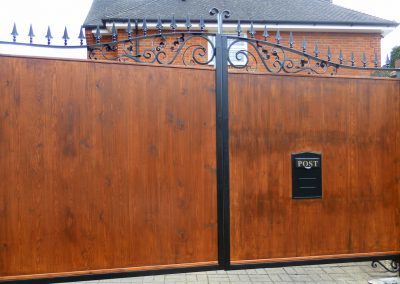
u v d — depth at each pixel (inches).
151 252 118.5
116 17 320.2
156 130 119.3
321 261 132.0
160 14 350.0
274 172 129.3
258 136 128.0
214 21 313.1
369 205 137.3
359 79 136.8
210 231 122.9
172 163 120.3
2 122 107.9
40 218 110.5
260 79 128.6
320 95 133.5
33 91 110.2
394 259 139.7
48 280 110.3
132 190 117.2
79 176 113.3
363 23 339.3
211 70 124.2
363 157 136.9
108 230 115.3
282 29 334.0
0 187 107.7
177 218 120.6
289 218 130.4
